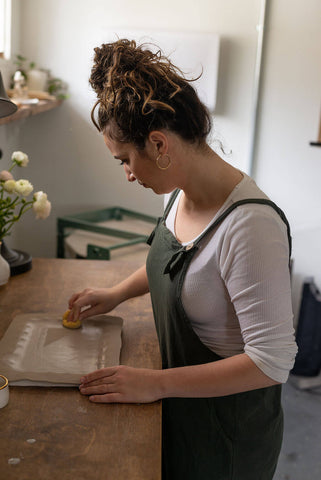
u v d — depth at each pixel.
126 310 1.47
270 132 3.06
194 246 1.05
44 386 1.09
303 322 2.95
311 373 2.98
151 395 1.03
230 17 2.89
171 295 1.10
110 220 3.18
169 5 2.89
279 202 3.17
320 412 2.71
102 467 0.89
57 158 3.13
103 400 1.04
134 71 0.99
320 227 3.17
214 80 2.89
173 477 1.25
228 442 1.19
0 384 1.04
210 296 1.06
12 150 2.90
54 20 2.92
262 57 2.96
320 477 2.25
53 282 1.64
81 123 3.08
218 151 3.07
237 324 1.09
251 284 0.96
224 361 1.00
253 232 0.96
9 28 2.72
